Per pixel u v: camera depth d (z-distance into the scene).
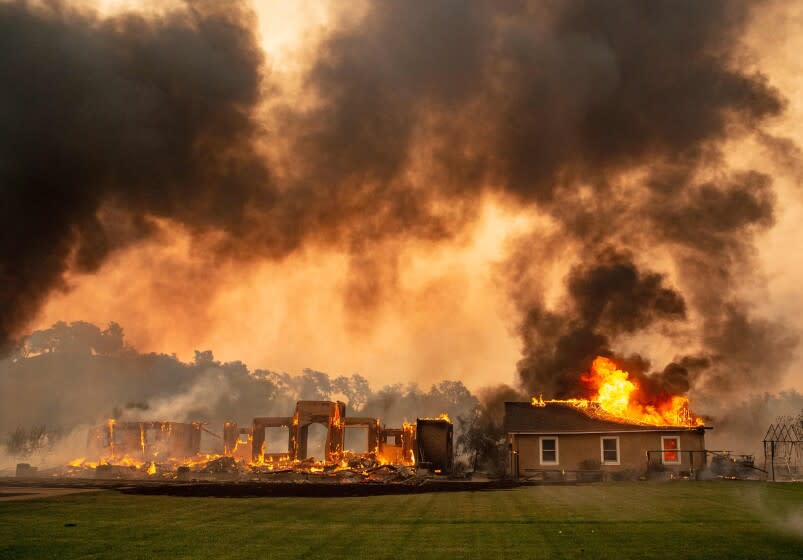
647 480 36.75
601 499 23.00
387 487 29.44
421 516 18.12
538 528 15.69
